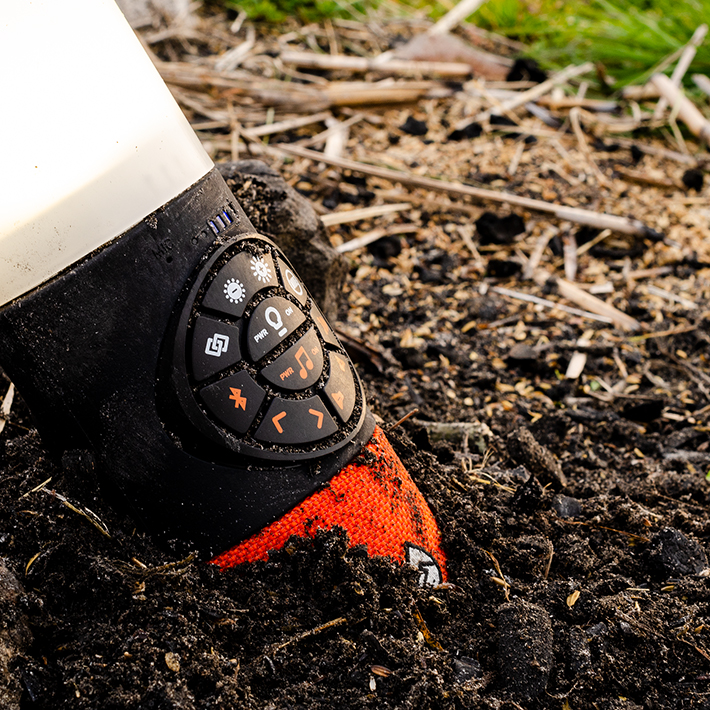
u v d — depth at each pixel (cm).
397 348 87
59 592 63
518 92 152
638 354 93
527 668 64
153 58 142
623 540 71
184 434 63
